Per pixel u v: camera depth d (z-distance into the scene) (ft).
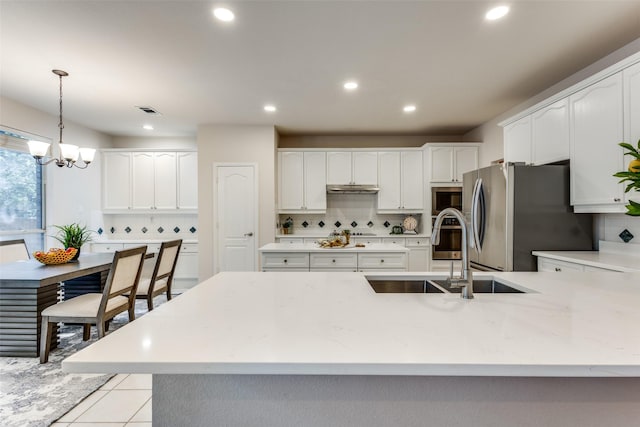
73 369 2.33
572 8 6.77
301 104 12.73
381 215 18.08
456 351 2.52
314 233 18.03
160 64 9.25
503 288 5.23
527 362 2.35
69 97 11.84
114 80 10.36
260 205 15.93
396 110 13.53
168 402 2.93
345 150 16.96
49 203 13.88
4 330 8.58
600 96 7.90
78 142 15.57
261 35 7.76
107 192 16.94
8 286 7.54
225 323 3.19
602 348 2.57
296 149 16.89
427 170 16.46
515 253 9.06
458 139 17.92
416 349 2.56
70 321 8.21
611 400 2.82
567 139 8.96
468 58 8.95
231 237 15.92
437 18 7.09
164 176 17.04
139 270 9.27
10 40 7.95
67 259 9.61
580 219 9.18
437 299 4.08
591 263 7.39
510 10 6.82
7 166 12.42
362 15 6.97
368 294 4.37
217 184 15.87
